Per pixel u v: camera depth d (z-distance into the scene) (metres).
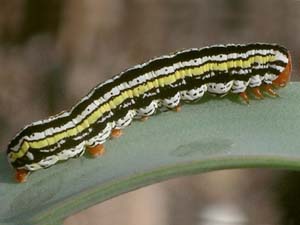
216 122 0.17
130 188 0.16
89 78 0.26
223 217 0.23
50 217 0.16
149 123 0.18
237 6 0.27
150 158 0.17
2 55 0.26
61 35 0.26
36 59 0.26
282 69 0.18
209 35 0.27
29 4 0.26
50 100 0.25
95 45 0.26
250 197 0.23
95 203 0.16
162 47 0.27
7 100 0.25
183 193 0.23
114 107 0.18
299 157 0.17
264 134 0.17
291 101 0.17
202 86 0.18
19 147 0.17
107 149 0.17
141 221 0.23
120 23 0.27
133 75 0.18
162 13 0.27
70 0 0.26
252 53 0.18
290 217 0.23
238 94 0.18
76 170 0.17
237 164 0.16
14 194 0.17
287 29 0.27
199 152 0.17
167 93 0.18
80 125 0.17
